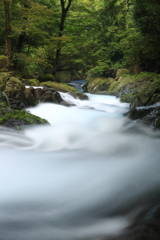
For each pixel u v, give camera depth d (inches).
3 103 351.9
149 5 627.2
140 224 87.5
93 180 132.7
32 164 162.6
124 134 237.1
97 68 1167.6
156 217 90.2
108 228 89.4
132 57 700.7
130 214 97.3
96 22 1125.7
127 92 713.0
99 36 1219.2
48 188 126.0
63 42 966.4
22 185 130.0
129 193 114.7
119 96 725.3
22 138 238.4
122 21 1120.2
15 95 423.8
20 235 86.0
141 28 807.1
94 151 198.4
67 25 1077.1
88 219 97.3
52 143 233.0
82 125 325.1
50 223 94.7
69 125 316.2
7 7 684.1
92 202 110.3
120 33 1109.7
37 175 142.9
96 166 155.0
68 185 128.6
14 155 183.6
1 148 203.0
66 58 1299.2
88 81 1182.9
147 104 385.4
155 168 145.3
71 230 89.4
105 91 897.5
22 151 198.7
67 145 228.7
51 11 770.8
